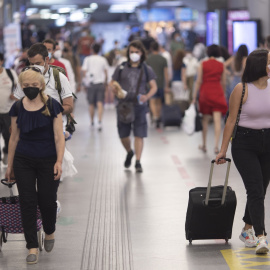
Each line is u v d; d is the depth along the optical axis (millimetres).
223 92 28312
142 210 18469
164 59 36656
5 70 24109
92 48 38125
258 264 13430
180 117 37406
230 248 14656
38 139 13445
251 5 48438
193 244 15062
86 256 14320
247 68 13852
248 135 13898
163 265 13555
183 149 30125
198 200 14398
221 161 14258
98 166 26078
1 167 25766
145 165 26094
